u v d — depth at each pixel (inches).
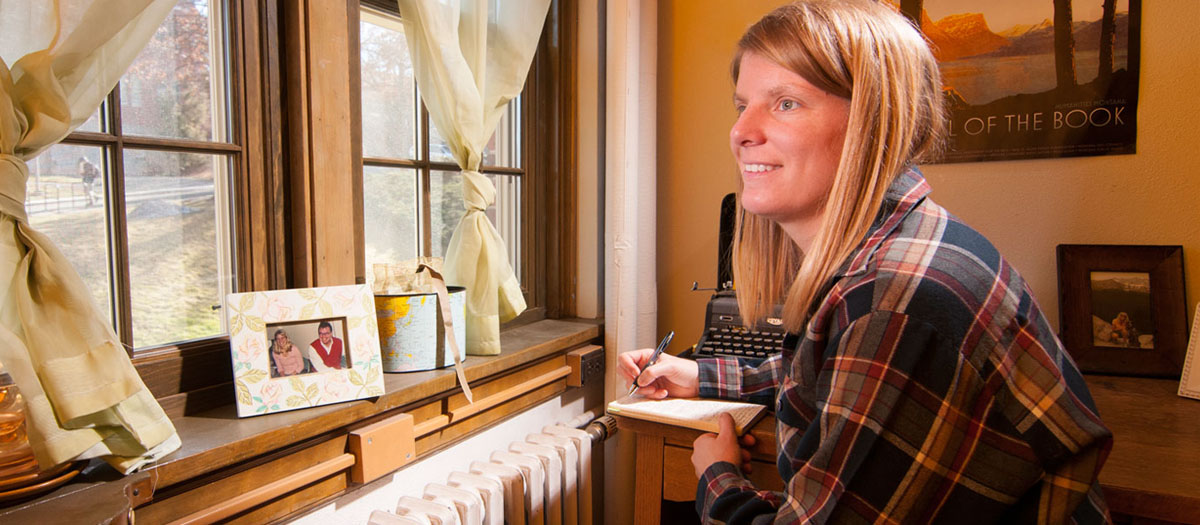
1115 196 63.0
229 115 46.8
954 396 25.2
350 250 52.2
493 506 53.1
